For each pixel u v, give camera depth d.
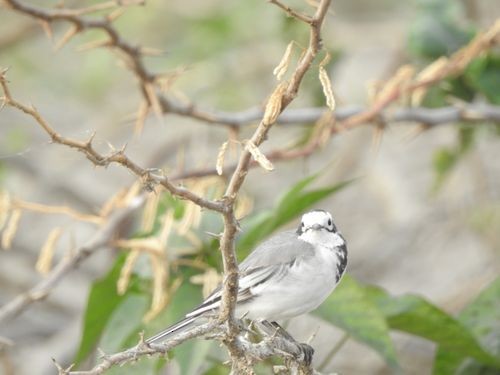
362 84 17.94
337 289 10.17
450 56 13.25
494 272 16.39
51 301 16.44
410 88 11.94
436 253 17.52
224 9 17.52
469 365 11.02
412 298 10.48
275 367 8.39
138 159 17.56
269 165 6.57
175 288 10.23
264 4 16.98
